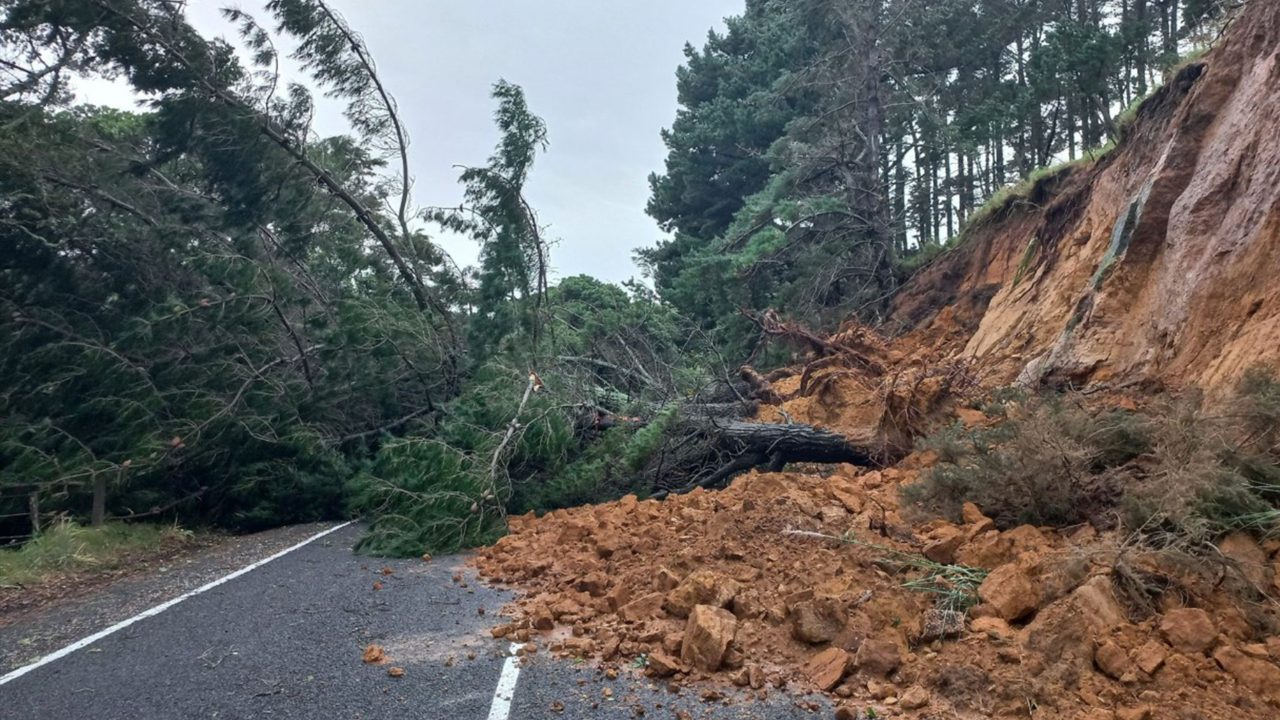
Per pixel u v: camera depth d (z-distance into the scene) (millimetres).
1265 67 7383
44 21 10445
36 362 9719
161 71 10820
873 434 9289
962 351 12492
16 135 10156
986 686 3799
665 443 10242
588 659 4609
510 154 11938
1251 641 3869
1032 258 12273
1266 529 4422
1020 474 5520
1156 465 5230
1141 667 3693
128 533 9172
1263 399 4859
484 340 11758
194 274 11398
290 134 11875
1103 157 11812
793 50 26453
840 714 3727
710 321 19266
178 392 10055
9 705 4211
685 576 5531
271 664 4668
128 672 4625
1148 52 14484
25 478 9125
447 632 5195
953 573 4941
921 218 26938
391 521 8211
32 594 6824
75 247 10602
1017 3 20078
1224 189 7348
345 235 12602
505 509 9188
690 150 31781
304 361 11477
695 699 4023
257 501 10531
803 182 19906
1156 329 7496
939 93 20781
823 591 4910
